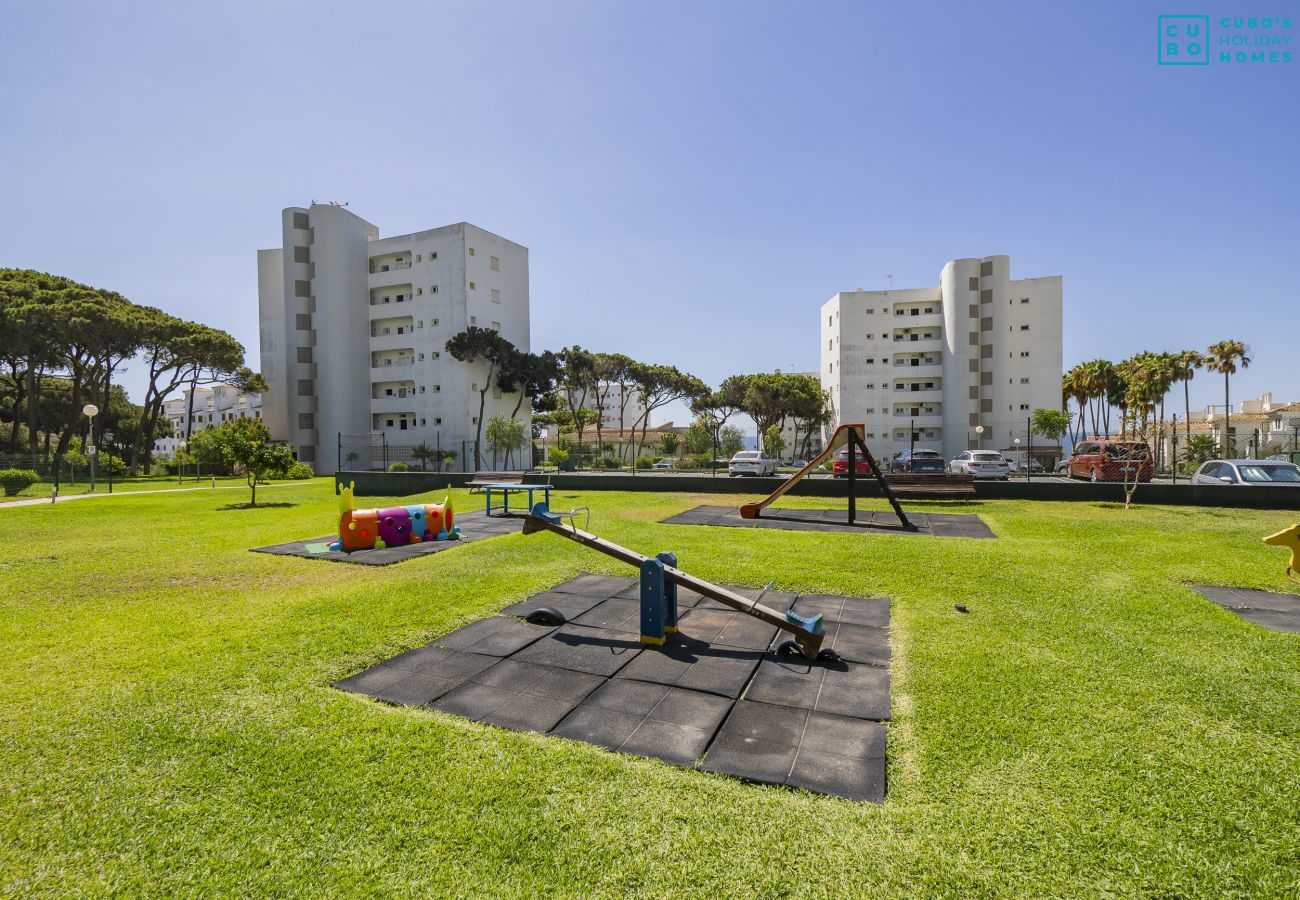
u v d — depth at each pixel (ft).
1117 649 15.79
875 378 170.91
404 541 32.32
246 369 147.23
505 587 22.54
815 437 198.90
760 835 8.84
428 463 148.46
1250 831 8.76
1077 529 35.45
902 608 19.72
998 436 156.56
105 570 26.50
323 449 151.74
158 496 69.92
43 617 19.33
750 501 53.98
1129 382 167.53
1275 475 48.06
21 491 74.79
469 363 148.46
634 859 8.38
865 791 9.89
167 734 11.71
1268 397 203.00
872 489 54.85
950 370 161.68
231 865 8.32
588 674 14.78
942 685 13.70
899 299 170.09
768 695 13.57
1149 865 8.14
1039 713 12.32
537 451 201.26
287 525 42.16
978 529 36.40
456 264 148.56
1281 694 13.17
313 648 16.33
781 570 24.81
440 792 9.86
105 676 14.51
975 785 9.99
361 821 9.18
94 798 9.77
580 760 10.78
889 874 8.08
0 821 9.20
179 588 23.21
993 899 7.63
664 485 63.72
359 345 156.04
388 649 16.37
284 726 12.01
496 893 7.82
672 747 11.32
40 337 113.39
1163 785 9.88
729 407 181.16
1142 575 23.80
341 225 152.35
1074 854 8.36
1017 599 20.54
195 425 307.17
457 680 14.43
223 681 14.20
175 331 131.03
